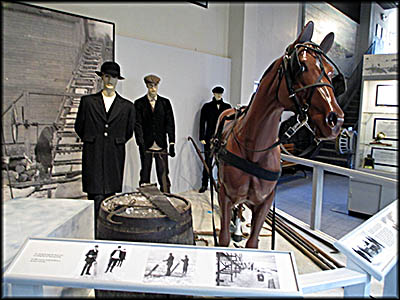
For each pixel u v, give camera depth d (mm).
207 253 1134
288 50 1294
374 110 2867
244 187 1576
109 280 1023
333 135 1144
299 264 2100
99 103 2391
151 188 1816
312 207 2617
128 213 1473
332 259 2117
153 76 3170
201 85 4066
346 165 2824
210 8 3779
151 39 3492
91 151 2393
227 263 1093
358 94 3213
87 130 2389
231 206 1711
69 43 2430
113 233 1416
